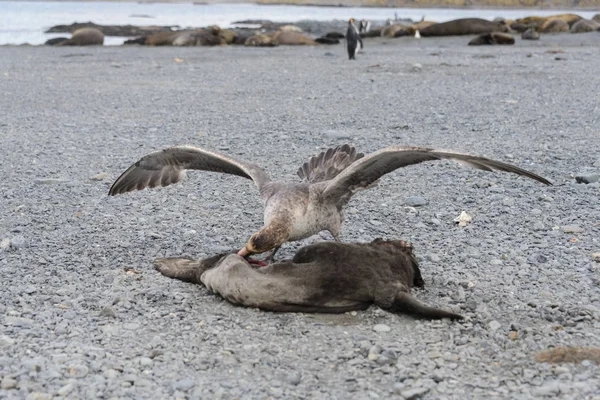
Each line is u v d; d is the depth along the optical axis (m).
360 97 19.12
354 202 9.99
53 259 7.87
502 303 6.65
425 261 7.73
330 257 6.47
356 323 6.25
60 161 12.48
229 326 6.20
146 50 35.81
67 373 5.37
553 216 9.22
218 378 5.36
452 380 5.30
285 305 6.39
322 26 62.09
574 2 133.50
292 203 6.70
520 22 51.75
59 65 27.94
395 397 5.09
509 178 10.97
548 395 5.07
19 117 16.75
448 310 6.42
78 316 6.43
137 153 13.03
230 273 6.54
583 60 27.34
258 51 34.97
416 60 28.42
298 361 5.62
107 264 7.75
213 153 7.45
